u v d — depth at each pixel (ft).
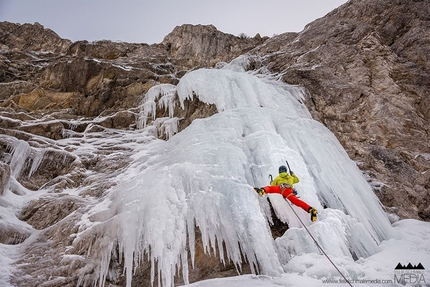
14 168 25.13
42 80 45.01
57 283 15.71
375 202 22.22
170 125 30.40
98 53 57.06
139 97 39.52
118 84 42.75
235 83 29.50
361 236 17.97
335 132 30.30
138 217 17.33
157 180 18.92
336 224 17.28
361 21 43.98
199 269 16.38
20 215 21.33
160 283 15.92
